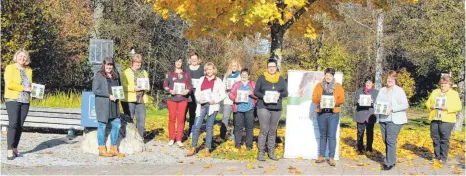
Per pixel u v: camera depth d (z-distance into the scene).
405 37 24.00
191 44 29.19
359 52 29.59
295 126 10.50
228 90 11.80
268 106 9.83
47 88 23.05
